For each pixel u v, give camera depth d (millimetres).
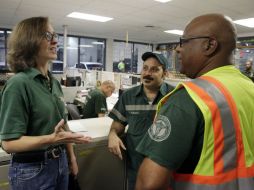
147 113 1473
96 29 7848
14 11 5562
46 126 987
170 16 5648
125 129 1586
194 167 625
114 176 1583
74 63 9094
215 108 611
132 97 1543
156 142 623
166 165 598
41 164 984
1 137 906
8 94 906
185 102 625
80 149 1432
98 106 3062
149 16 5711
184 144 601
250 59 6805
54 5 4965
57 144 1001
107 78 5152
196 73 741
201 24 696
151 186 598
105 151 1523
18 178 966
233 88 674
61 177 1088
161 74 1538
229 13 5141
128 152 1513
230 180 623
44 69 1086
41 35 1008
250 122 686
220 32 686
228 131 623
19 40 995
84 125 1725
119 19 6141
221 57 704
